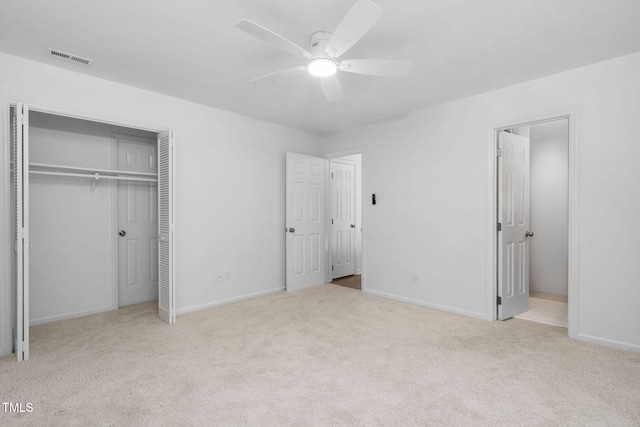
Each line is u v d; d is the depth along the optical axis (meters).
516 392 2.02
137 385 2.11
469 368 2.33
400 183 4.08
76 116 2.90
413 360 2.46
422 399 1.96
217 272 3.91
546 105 2.96
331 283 5.14
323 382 2.15
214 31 2.23
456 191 3.57
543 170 4.45
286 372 2.28
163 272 3.36
